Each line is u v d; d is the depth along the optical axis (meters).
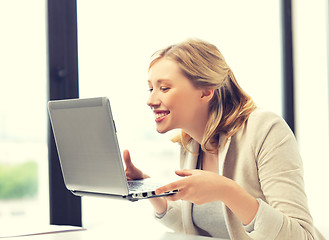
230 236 1.35
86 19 2.34
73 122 1.22
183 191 1.14
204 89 1.38
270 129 1.33
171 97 1.35
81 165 1.25
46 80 2.25
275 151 1.29
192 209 1.54
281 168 1.27
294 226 1.17
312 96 2.85
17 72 2.25
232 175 1.39
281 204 1.23
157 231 1.44
